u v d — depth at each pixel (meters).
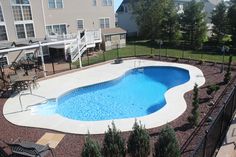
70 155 8.55
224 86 15.64
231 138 9.02
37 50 25.72
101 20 34.56
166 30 36.44
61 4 29.08
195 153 5.92
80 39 27.08
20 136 10.26
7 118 12.34
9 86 17.22
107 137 6.93
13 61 23.55
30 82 17.45
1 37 23.20
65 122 11.49
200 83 16.73
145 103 15.51
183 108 12.43
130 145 7.05
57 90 16.70
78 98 16.52
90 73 21.25
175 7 38.44
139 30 44.38
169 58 25.92
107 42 33.38
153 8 38.72
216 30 33.34
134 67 23.06
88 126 10.95
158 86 18.97
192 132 9.66
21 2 24.20
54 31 29.14
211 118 10.52
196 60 23.55
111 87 18.89
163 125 10.58
